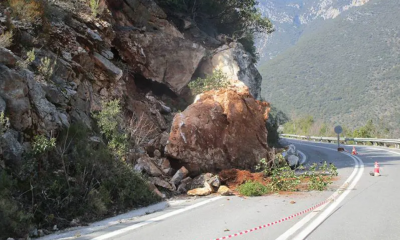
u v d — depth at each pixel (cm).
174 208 930
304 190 1166
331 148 3344
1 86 870
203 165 1345
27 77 972
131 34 1903
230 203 980
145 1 2208
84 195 852
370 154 2591
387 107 17875
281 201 994
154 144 1441
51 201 793
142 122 1556
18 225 676
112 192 938
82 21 1502
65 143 934
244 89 1600
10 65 937
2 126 796
